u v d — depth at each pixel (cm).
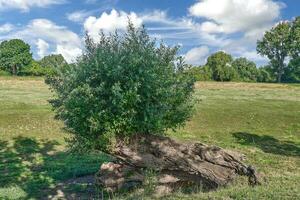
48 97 5306
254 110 4516
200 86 7450
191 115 1828
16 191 1886
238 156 1673
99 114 1595
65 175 2156
